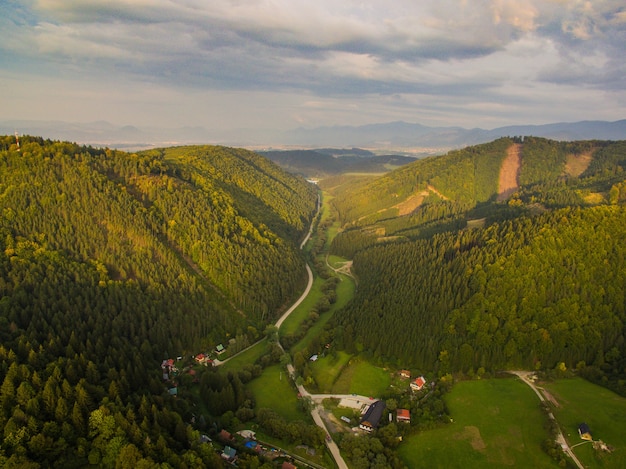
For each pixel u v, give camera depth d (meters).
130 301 170.75
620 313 158.88
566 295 164.12
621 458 112.00
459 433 126.44
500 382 148.38
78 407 102.94
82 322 150.12
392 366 163.00
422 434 127.06
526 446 119.75
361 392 151.25
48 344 127.94
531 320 161.75
